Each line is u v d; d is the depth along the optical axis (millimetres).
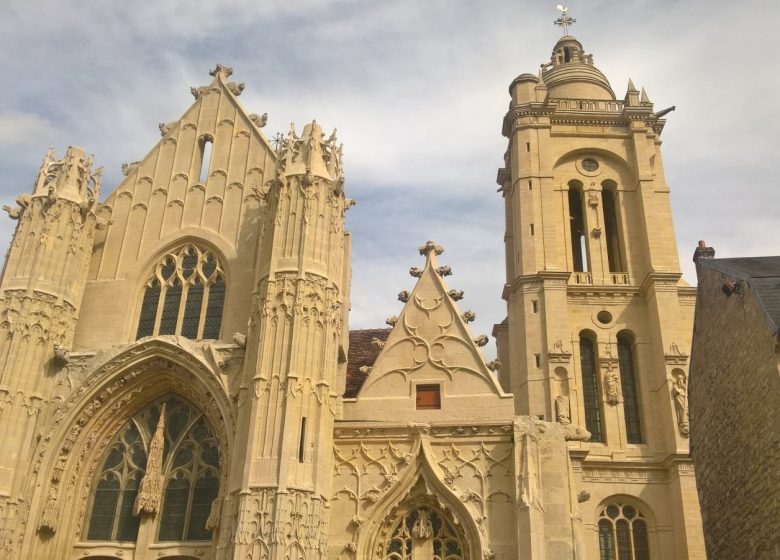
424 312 33719
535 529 27391
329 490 28984
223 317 33750
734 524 33375
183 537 30188
